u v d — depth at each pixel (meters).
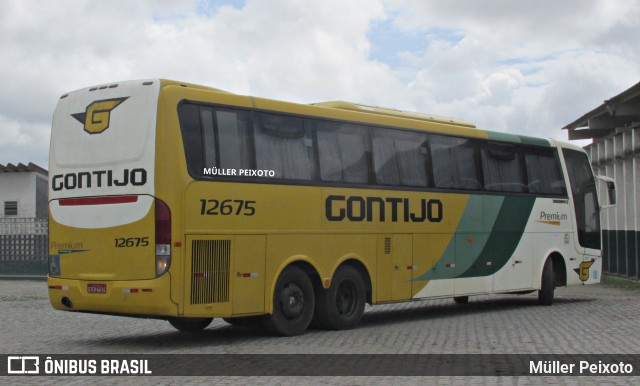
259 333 14.62
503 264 18.61
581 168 21.53
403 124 16.30
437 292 16.83
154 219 12.07
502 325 15.73
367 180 15.36
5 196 37.81
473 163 17.94
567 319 16.88
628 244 30.80
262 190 13.34
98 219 12.56
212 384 9.34
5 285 30.05
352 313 15.07
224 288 12.66
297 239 13.91
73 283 12.75
